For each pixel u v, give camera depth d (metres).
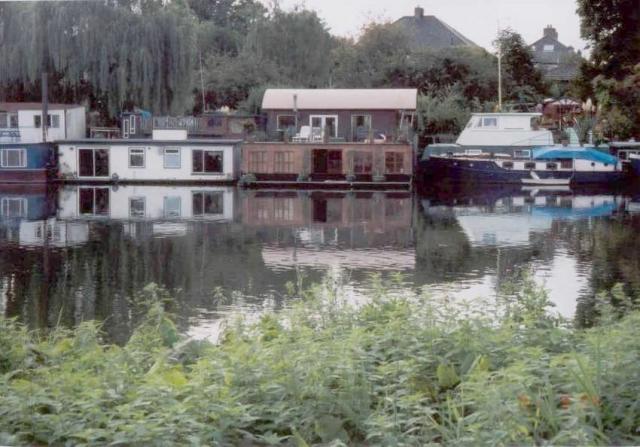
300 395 7.23
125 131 66.06
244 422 6.97
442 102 72.50
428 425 6.69
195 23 85.44
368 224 41.28
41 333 17.84
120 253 32.78
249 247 34.19
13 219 43.38
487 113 64.62
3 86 67.94
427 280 26.50
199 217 44.25
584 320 19.00
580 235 36.97
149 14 66.44
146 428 6.29
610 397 6.97
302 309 10.95
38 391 7.33
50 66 66.44
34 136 63.88
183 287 25.41
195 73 79.38
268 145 61.22
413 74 77.88
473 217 44.06
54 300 23.77
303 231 38.88
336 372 7.45
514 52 76.75
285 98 65.19
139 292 23.27
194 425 6.50
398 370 7.89
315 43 84.06
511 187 61.47
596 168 61.72
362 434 7.09
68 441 6.57
